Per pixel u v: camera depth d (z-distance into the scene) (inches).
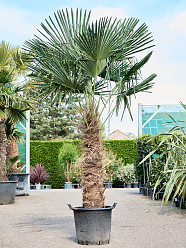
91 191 128.1
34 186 528.7
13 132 316.5
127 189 459.5
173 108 521.0
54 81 141.6
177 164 209.5
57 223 167.2
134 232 141.9
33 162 575.5
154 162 295.4
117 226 157.6
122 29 135.7
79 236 121.0
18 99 282.4
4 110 281.3
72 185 539.8
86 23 137.5
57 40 141.1
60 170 538.3
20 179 359.3
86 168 130.4
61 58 144.6
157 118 513.0
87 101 136.4
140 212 206.2
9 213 207.2
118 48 137.3
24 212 211.5
